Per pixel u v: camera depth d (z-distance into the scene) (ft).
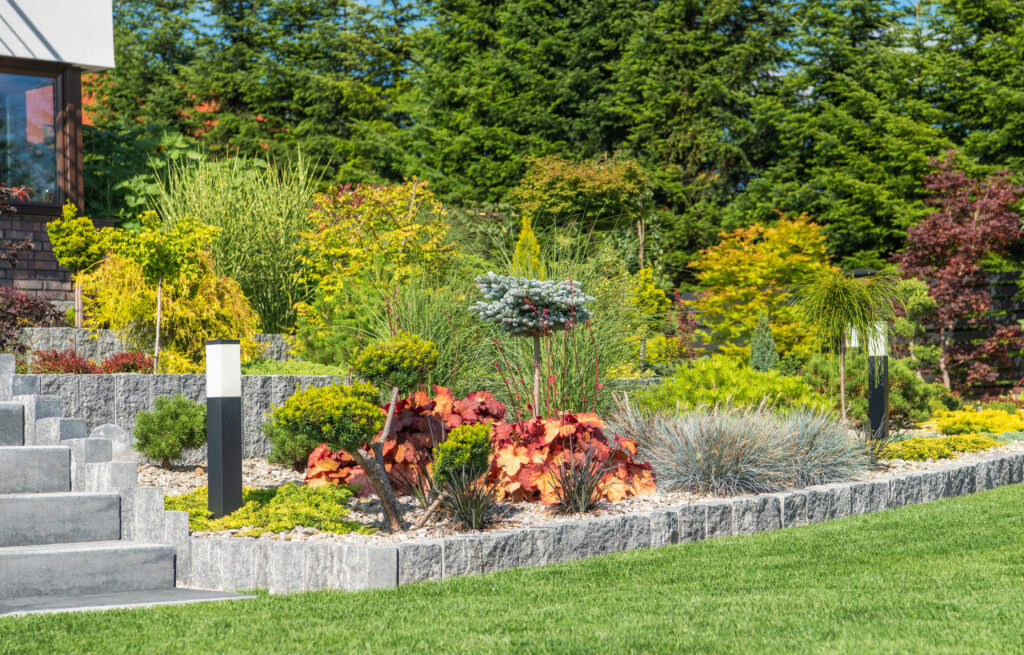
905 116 67.15
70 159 38.14
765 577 14.65
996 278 53.16
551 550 16.39
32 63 37.29
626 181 64.54
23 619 12.51
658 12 74.90
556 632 11.34
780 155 74.84
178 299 27.84
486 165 77.51
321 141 80.02
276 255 37.37
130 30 84.28
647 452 22.50
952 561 15.75
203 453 23.06
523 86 80.28
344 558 14.34
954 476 25.58
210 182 38.88
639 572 15.14
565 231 32.71
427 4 90.12
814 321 28.27
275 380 24.86
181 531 15.67
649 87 74.79
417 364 16.80
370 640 11.04
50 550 14.88
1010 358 52.70
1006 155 63.31
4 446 17.97
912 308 46.80
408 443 19.54
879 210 67.15
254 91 81.97
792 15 76.38
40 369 23.63
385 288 29.84
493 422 20.53
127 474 17.22
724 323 50.42
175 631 11.65
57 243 29.53
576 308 22.15
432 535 16.26
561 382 24.38
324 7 87.92
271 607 12.94
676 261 72.08
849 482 23.13
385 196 39.78
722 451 21.43
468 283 29.12
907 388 35.04
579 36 77.56
